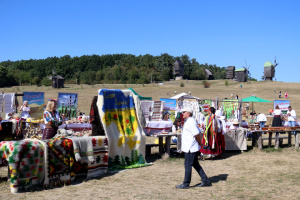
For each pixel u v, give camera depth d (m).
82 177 7.71
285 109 21.64
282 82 90.31
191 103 14.65
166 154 10.49
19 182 6.29
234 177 8.11
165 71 142.38
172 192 6.54
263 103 44.75
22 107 12.79
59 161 6.83
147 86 86.62
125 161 9.02
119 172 8.36
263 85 80.12
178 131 11.48
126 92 9.51
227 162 10.31
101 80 132.88
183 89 70.19
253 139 13.35
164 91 65.38
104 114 8.52
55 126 8.03
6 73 115.25
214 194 6.46
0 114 12.83
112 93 8.98
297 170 9.08
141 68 148.25
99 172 8.01
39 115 13.72
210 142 10.68
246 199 6.15
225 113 14.38
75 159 7.23
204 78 149.50
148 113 11.52
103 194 6.27
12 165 6.15
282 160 10.70
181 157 10.84
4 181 7.08
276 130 13.17
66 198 5.93
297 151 12.84
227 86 80.62
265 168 9.34
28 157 6.39
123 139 8.91
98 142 8.05
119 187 6.86
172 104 15.80
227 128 13.27
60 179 6.85
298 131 13.64
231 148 12.17
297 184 7.41
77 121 11.55
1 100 12.95
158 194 6.35
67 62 172.88
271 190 6.86
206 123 10.79
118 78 132.00
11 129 8.33
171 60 152.50
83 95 54.66
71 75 167.62
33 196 5.98
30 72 158.12
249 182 7.57
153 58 164.75
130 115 9.52
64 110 12.68
